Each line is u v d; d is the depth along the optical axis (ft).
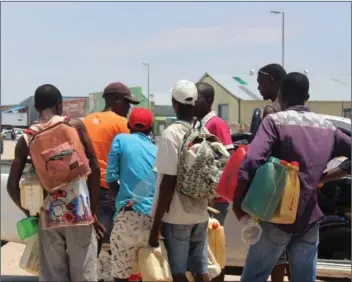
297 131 12.95
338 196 22.07
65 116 14.29
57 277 14.38
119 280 15.69
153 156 15.93
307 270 13.32
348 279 21.71
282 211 12.43
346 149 13.28
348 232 21.67
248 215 12.87
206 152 13.56
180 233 14.16
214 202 18.20
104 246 18.63
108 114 18.80
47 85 14.39
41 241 14.39
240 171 12.47
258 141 12.67
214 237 16.51
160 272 14.05
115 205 17.30
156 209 13.98
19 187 14.32
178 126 14.02
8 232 22.39
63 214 13.89
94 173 14.70
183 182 13.76
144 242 15.34
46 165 13.71
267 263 13.11
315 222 13.14
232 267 21.74
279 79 17.49
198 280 14.79
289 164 12.51
